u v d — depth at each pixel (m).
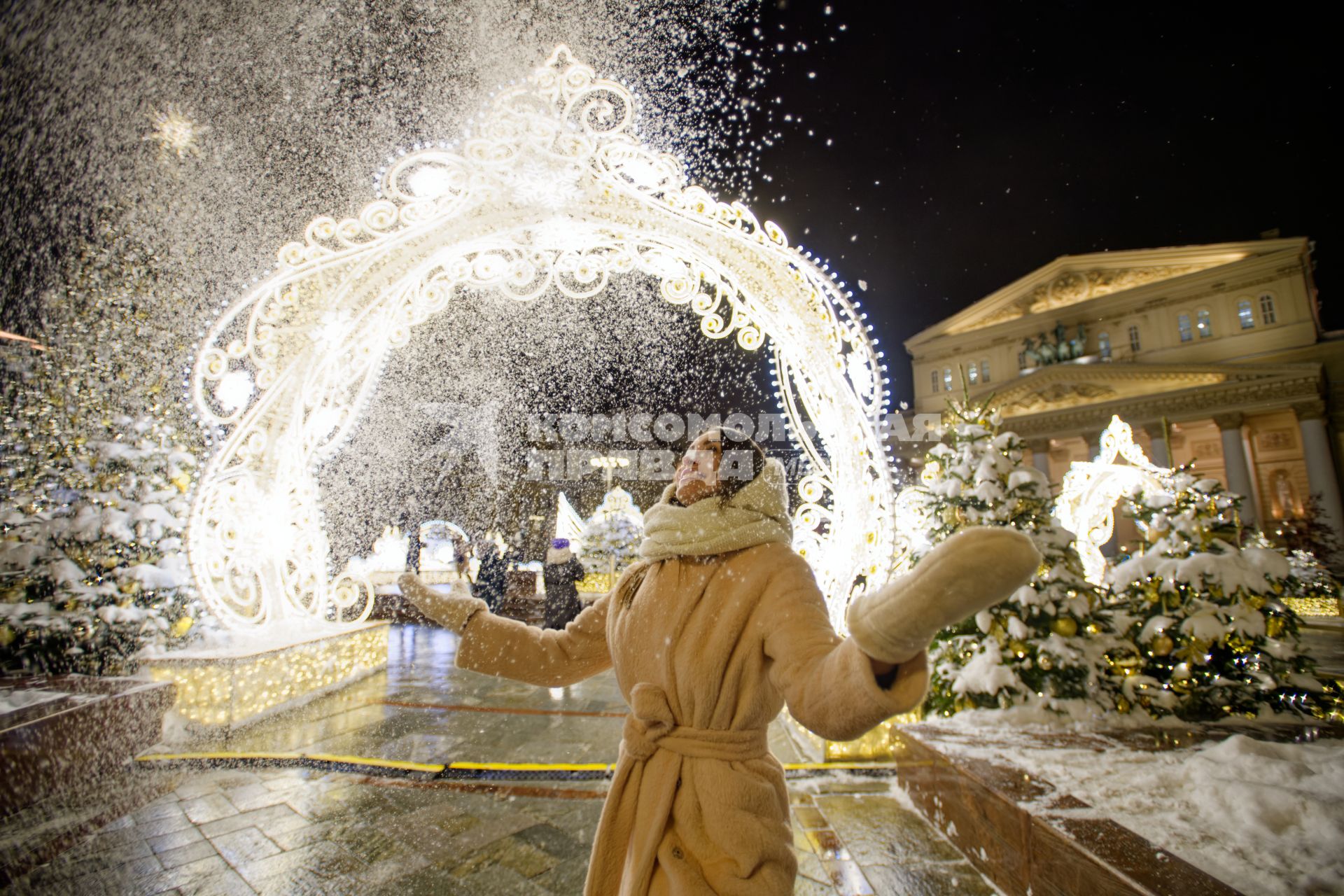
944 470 3.93
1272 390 28.86
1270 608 3.36
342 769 3.46
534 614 8.30
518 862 2.47
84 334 4.94
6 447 4.56
